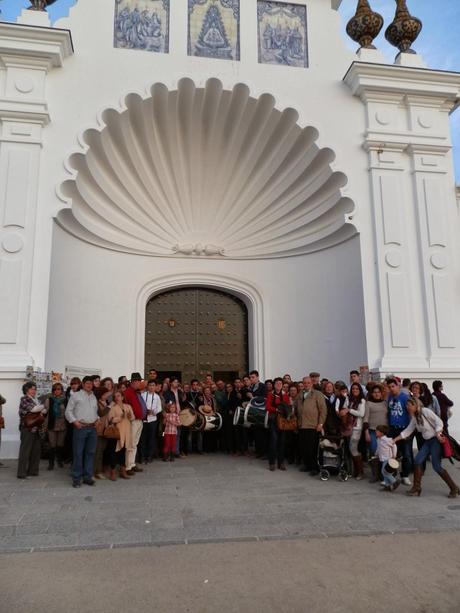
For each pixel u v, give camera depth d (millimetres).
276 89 11297
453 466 8586
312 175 12008
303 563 4051
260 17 11672
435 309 10695
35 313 9266
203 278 12945
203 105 11492
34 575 3793
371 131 11219
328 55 11727
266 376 12539
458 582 3701
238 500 6051
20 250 9352
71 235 10875
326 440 7348
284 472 7891
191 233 13086
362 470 7488
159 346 12867
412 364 10336
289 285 12898
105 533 4758
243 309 13523
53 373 9500
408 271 10867
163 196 12711
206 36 11305
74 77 10383
